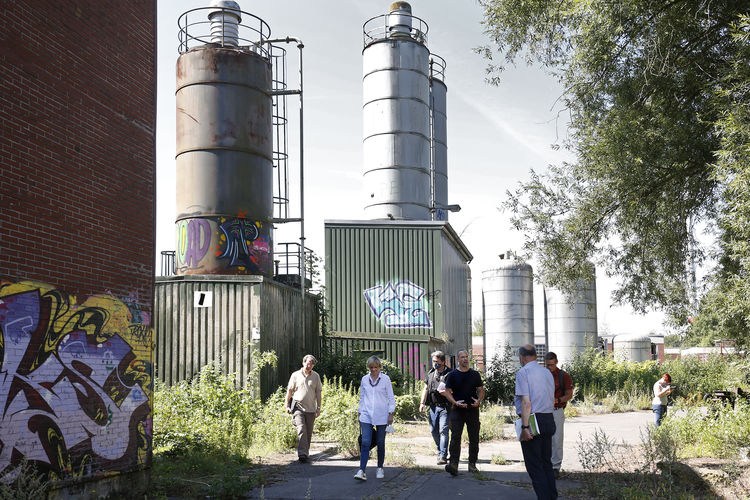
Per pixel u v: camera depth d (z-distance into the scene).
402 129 31.23
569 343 41.62
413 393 21.98
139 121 9.88
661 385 17.41
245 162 19.92
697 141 12.88
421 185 31.36
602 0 11.15
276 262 21.50
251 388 15.49
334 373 20.97
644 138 12.85
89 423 8.27
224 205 19.52
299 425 11.59
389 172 31.03
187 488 9.30
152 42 10.34
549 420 7.66
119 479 8.73
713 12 11.66
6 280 7.21
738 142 9.69
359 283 27.53
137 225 9.66
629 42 12.34
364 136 32.12
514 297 36.06
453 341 30.12
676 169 13.32
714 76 12.11
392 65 31.56
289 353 19.30
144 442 9.35
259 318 16.89
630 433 16.84
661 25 11.58
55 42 8.20
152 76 10.28
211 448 11.59
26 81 7.68
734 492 8.39
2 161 7.25
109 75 9.23
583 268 15.47
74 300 8.23
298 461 11.55
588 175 14.52
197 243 19.42
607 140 13.27
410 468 10.88
